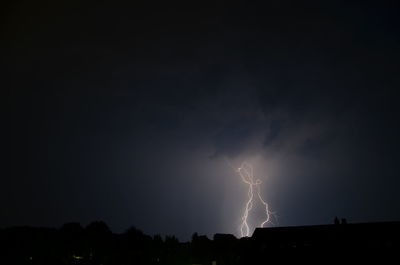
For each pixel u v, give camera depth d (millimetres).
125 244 45969
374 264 25938
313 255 27781
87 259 42281
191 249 44844
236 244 42281
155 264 41344
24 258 39406
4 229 51062
